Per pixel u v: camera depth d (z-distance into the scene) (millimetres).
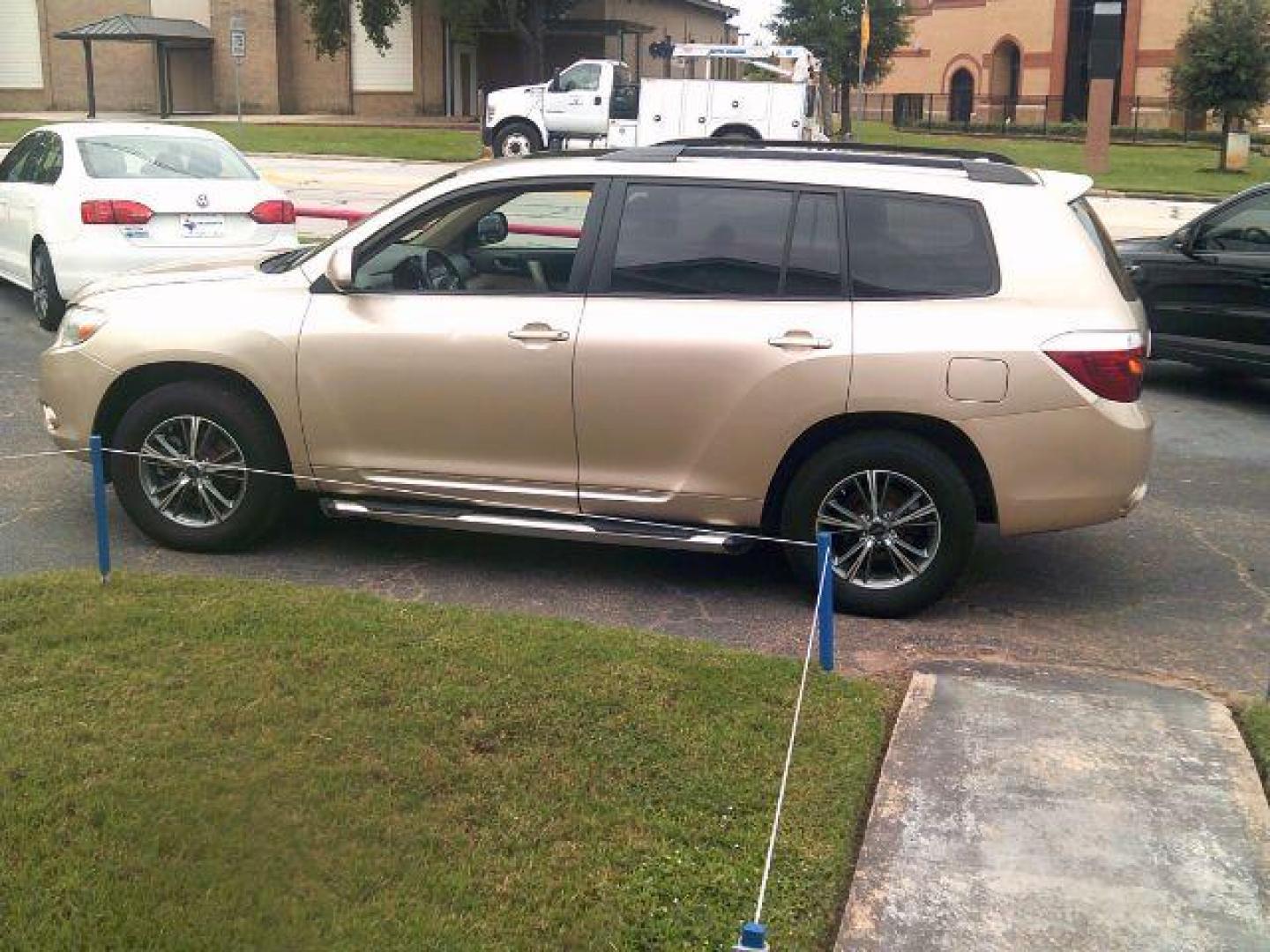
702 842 3533
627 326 5332
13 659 4480
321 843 3459
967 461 5309
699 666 4590
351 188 23109
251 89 46812
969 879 3434
